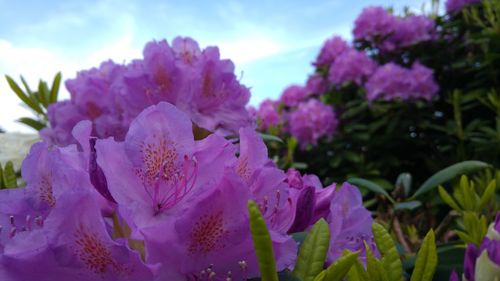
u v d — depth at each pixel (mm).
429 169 1089
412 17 1223
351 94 1260
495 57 1033
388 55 1256
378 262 190
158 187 189
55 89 603
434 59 1208
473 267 215
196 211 177
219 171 192
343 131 1173
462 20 1189
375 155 1132
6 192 214
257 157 205
